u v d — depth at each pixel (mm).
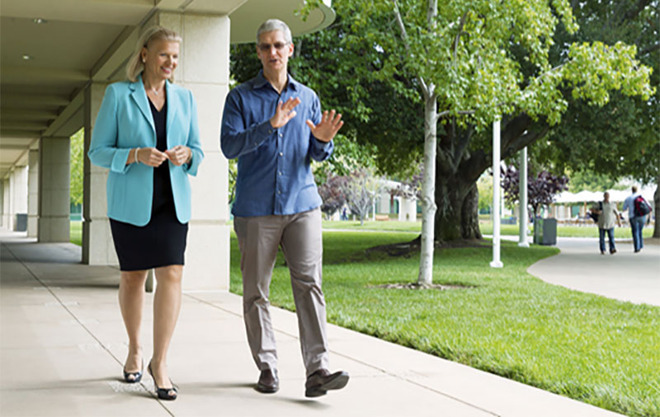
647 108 20641
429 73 10445
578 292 10344
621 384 4590
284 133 4285
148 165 4098
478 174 22391
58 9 10203
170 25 10203
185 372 4844
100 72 14984
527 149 25906
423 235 11344
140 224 4168
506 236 36094
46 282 11211
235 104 4309
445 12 10562
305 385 4133
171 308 4211
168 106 4305
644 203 21234
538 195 36969
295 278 4281
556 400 4172
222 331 6531
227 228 10352
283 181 4262
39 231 25656
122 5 10016
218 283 10297
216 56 10383
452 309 8383
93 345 5805
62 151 25453
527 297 9695
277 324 7031
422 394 4293
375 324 7047
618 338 6445
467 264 16203
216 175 10344
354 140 20719
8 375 4727
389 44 11352
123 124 4234
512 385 4555
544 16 10820
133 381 4531
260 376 4344
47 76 15727
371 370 4973
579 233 40188
